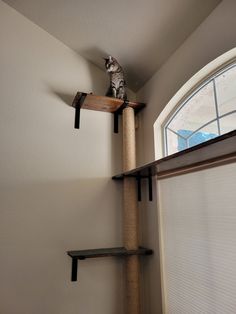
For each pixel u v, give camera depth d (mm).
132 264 1922
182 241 1652
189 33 1699
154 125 2086
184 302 1588
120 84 2160
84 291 1894
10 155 1892
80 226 1983
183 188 1678
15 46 2074
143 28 1832
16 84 2016
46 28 2180
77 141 2117
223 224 1331
